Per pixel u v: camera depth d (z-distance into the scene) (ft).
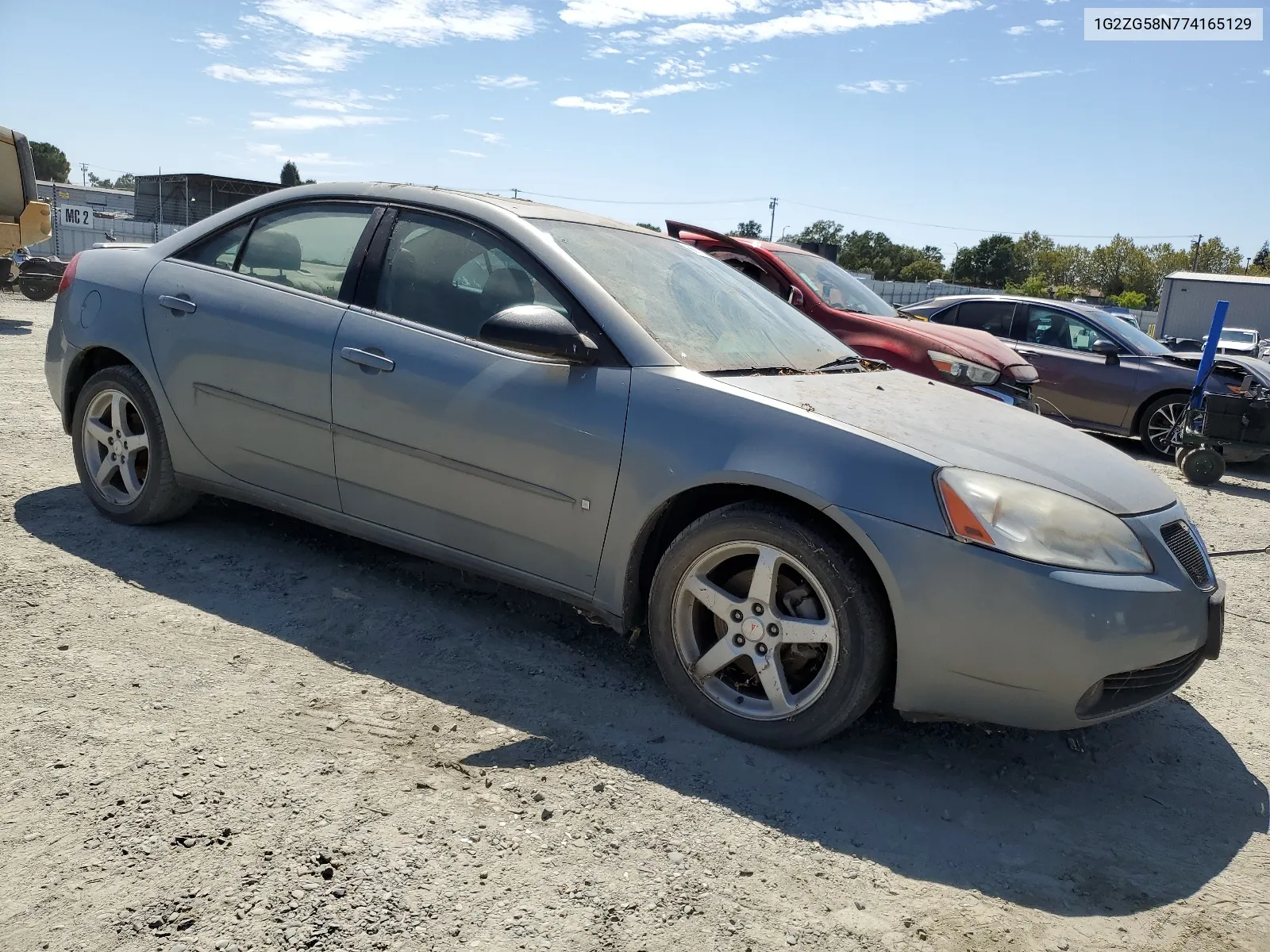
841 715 8.96
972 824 8.55
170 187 128.47
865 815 8.48
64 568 11.93
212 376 12.34
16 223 44.09
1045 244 342.03
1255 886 8.01
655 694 10.37
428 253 11.42
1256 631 14.64
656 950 6.48
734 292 12.70
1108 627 8.35
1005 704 8.67
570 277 10.53
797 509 9.21
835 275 26.23
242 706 9.14
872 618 8.79
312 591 12.12
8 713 8.54
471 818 7.73
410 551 11.43
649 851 7.57
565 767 8.69
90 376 14.01
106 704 8.88
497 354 10.57
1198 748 10.58
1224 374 32.30
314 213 12.41
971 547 8.47
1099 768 9.89
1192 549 9.64
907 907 7.27
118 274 13.51
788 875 7.48
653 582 9.90
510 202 11.87
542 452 10.13
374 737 8.85
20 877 6.54
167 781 7.77
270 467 12.19
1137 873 8.05
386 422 11.03
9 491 14.70
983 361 22.53
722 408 9.54
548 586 10.53
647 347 10.13
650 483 9.59
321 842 7.21
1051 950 6.93
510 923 6.57
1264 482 30.45
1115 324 35.42
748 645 9.43
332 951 6.14
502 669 10.59
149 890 6.53
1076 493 9.04
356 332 11.33
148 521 13.52
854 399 10.26
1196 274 107.45
